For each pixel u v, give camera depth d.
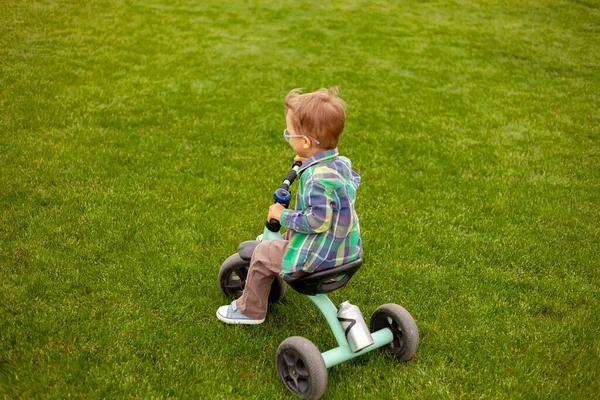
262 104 6.39
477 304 3.29
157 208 4.08
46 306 2.99
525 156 5.47
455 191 4.73
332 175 2.33
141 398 2.47
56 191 4.14
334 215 2.38
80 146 4.91
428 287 3.44
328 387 2.62
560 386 2.66
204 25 9.39
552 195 4.71
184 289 3.26
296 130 2.39
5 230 3.62
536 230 4.16
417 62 8.33
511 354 2.88
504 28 10.40
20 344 2.70
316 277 2.41
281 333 2.99
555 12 11.62
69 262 3.37
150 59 7.55
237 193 4.40
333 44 8.95
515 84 7.66
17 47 7.37
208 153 5.11
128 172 4.58
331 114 2.32
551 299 3.37
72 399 2.42
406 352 2.69
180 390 2.53
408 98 6.92
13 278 3.18
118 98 6.14
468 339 2.99
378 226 4.12
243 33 9.16
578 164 5.36
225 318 2.98
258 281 2.77
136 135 5.30
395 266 3.63
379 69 7.93
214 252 3.63
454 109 6.64
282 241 2.65
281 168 4.93
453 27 10.28
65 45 7.68
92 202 4.06
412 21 10.54
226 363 2.73
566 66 8.53
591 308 3.31
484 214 4.38
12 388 2.43
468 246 3.92
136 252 3.54
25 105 5.61
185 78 6.99
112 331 2.86
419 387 2.63
